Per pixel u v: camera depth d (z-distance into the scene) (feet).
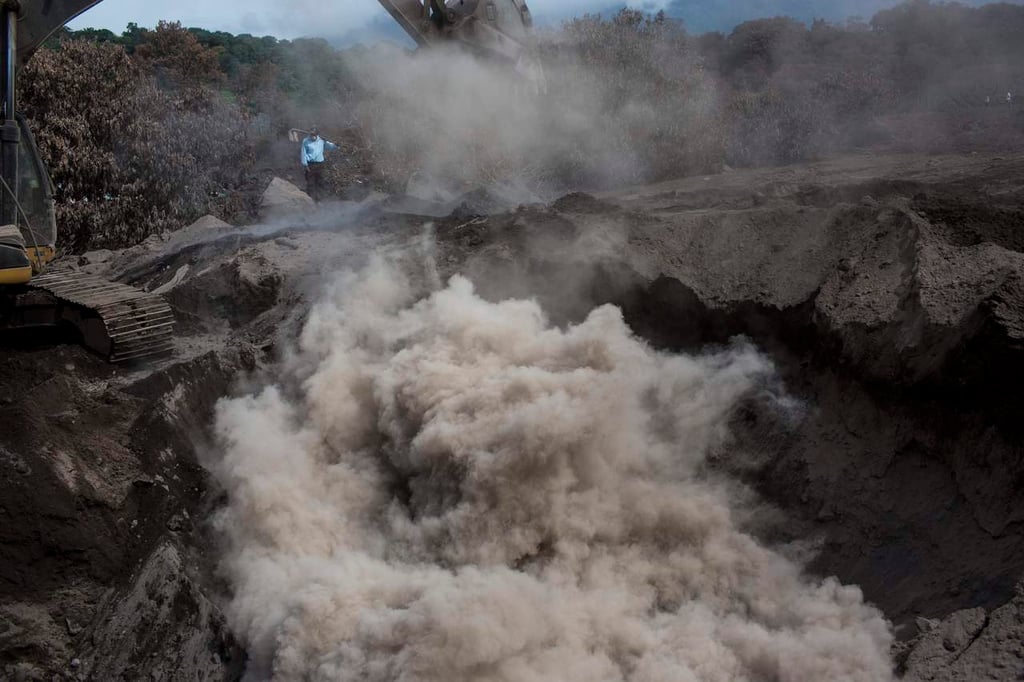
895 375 20.47
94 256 41.81
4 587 21.45
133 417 25.38
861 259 23.38
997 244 22.06
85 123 47.83
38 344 27.71
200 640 22.26
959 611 16.89
